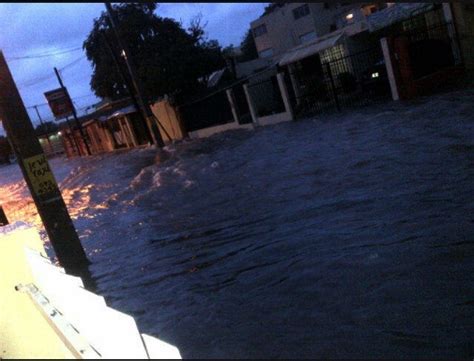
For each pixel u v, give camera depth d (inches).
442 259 192.2
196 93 1346.0
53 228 323.0
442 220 232.5
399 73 680.4
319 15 1704.0
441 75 692.7
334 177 379.9
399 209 265.1
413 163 354.3
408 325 154.8
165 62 1301.7
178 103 1175.0
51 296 106.0
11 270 127.7
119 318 59.8
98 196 665.6
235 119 997.2
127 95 1621.6
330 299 184.4
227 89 1011.9
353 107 765.9
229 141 845.2
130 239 366.6
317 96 892.0
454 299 163.0
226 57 1453.0
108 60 1494.8
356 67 1025.5
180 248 307.3
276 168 487.8
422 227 230.5
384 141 459.2
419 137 434.3
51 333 98.4
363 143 479.5
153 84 1289.4
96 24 1477.6
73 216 557.3
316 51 1010.7
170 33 1450.5
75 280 80.0
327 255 227.3
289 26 1795.0
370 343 150.3
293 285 205.5
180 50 1333.7
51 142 2832.2
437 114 515.2
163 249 315.6
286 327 171.8
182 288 237.9
